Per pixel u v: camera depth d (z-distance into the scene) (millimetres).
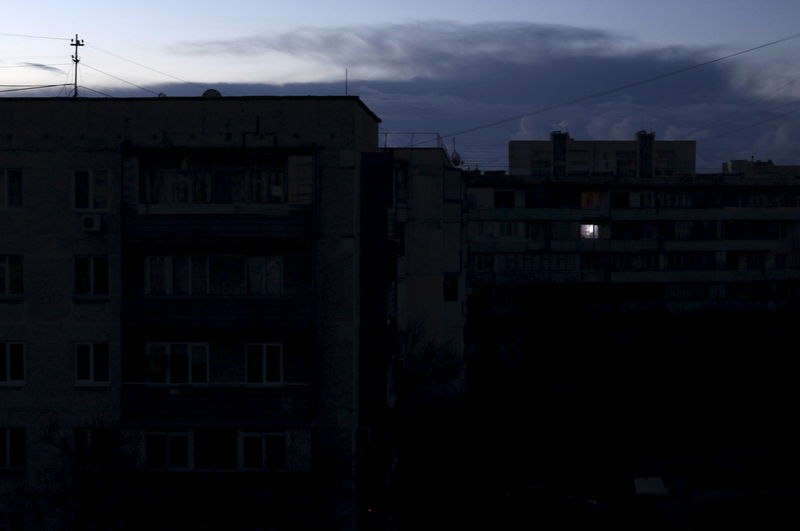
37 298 23609
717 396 44500
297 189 23047
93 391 23672
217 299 23250
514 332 61812
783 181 66688
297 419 23312
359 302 24125
